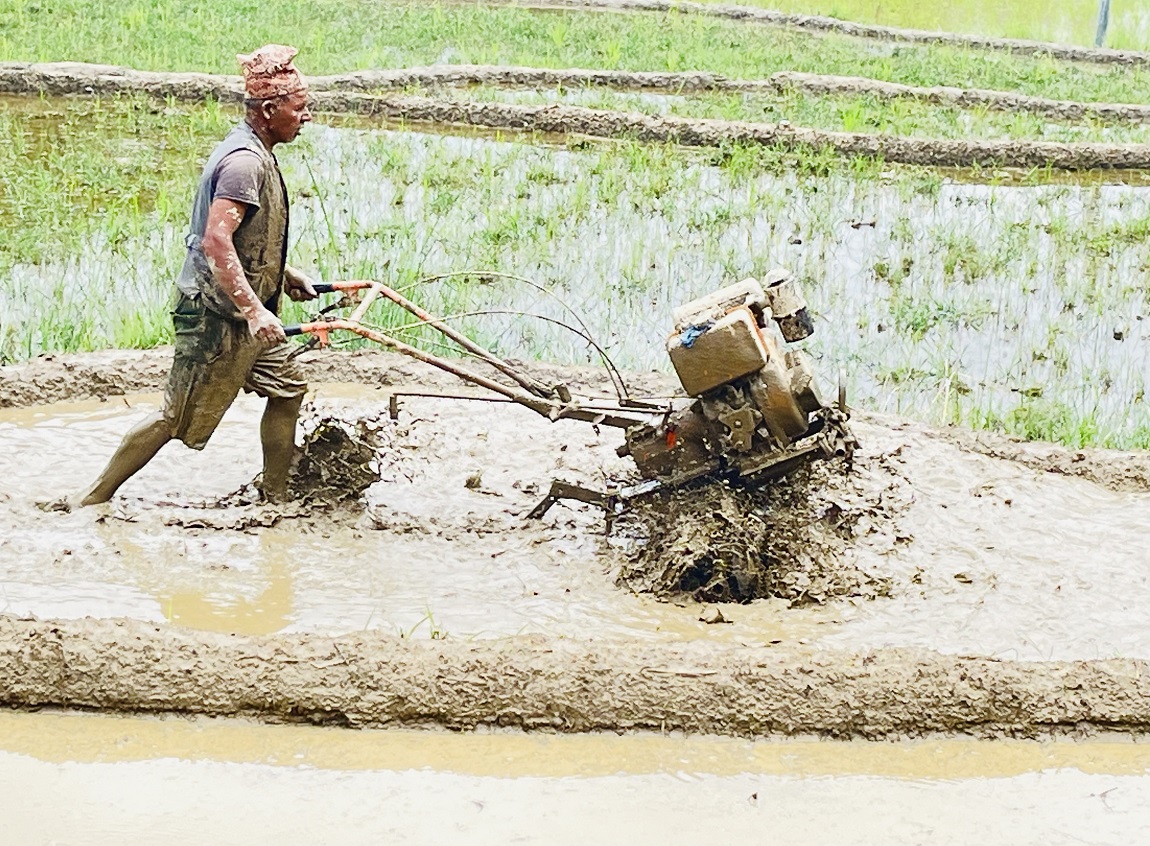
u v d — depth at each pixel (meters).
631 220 10.76
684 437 5.70
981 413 7.76
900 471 6.82
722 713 4.67
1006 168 14.07
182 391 5.87
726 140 13.59
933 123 15.57
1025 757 4.65
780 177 12.64
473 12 21.80
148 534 5.84
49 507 5.97
